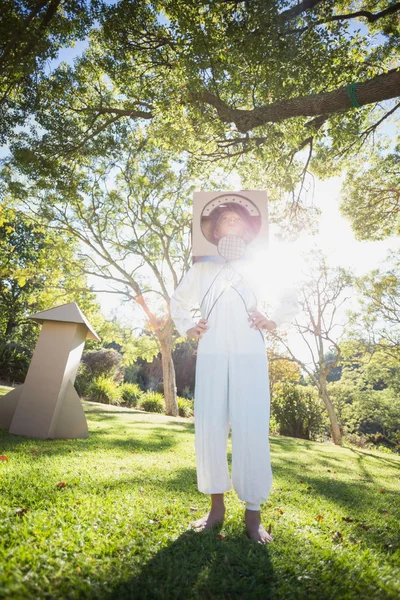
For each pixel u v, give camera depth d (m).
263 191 2.40
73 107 10.51
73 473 3.20
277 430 17.80
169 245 18.67
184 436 7.74
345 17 7.18
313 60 6.07
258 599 1.47
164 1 6.71
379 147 13.14
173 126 8.30
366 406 28.92
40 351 5.32
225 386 2.18
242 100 8.42
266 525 2.33
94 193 16.64
